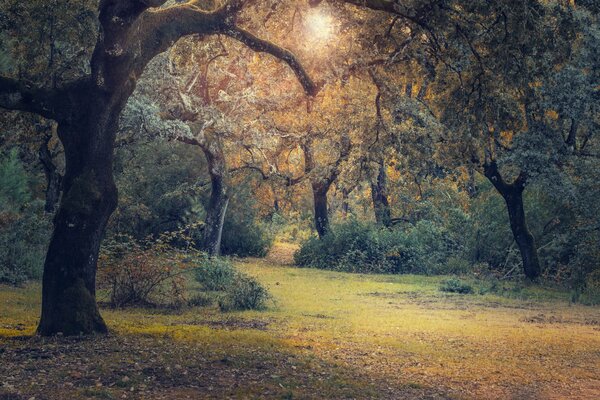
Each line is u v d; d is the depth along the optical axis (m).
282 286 27.83
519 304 24.58
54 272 12.56
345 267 37.38
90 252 12.73
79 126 12.73
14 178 27.17
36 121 16.72
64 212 12.57
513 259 36.00
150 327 14.80
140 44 13.08
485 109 16.42
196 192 38.72
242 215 44.38
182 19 13.71
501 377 11.42
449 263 36.66
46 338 12.14
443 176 33.12
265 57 25.14
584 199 29.56
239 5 14.05
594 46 27.09
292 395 9.17
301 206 65.56
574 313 22.47
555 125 29.27
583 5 15.70
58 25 16.03
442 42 16.30
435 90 18.41
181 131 28.77
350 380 10.41
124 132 26.91
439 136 25.78
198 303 21.11
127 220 34.50
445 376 11.30
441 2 15.04
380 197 44.75
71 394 8.57
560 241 31.89
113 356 10.76
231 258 41.72
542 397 10.02
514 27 14.62
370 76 19.23
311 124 33.91
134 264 20.06
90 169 12.76
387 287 29.00
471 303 24.30
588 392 10.46
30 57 16.02
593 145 31.06
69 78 17.25
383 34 17.80
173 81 28.47
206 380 9.70
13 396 8.32
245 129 33.72
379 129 21.66
